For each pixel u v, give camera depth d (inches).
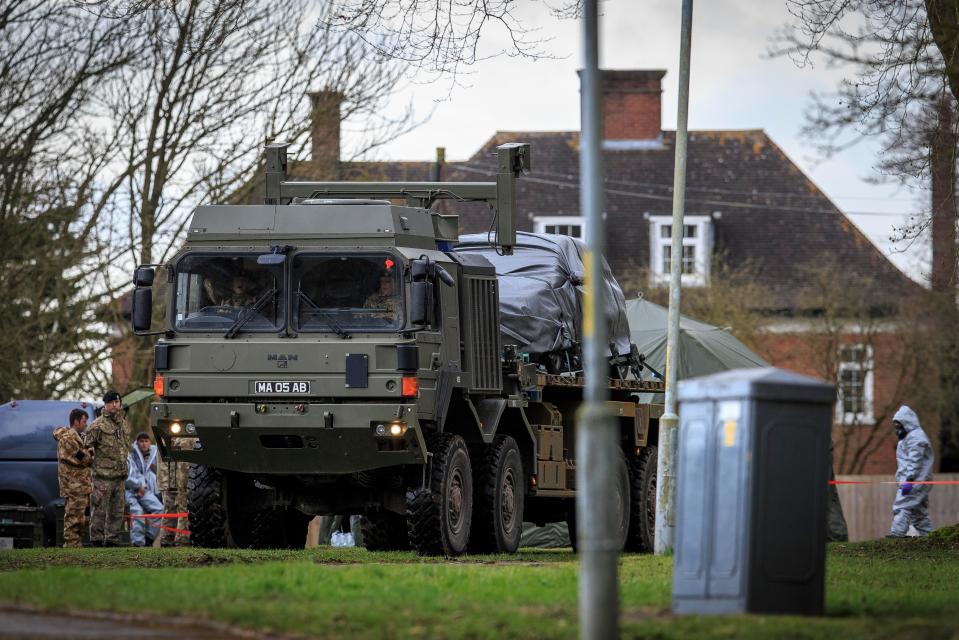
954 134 2940.5
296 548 3112.7
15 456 3836.1
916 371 7519.7
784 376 1577.3
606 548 1270.9
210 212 2709.2
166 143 5132.9
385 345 2628.0
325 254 2662.4
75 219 4977.9
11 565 2388.0
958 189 3073.3
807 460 1571.1
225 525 2920.8
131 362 5142.7
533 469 3100.4
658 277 7780.5
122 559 2496.3
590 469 1284.4
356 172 5433.1
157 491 3927.2
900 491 4284.0
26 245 4955.7
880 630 1392.7
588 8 1334.9
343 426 2630.4
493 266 2970.0
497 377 2952.8
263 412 2657.5
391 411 2620.6
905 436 4293.8
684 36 2829.7
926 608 1636.3
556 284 3292.3
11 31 4783.5
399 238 2684.5
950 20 2810.0
